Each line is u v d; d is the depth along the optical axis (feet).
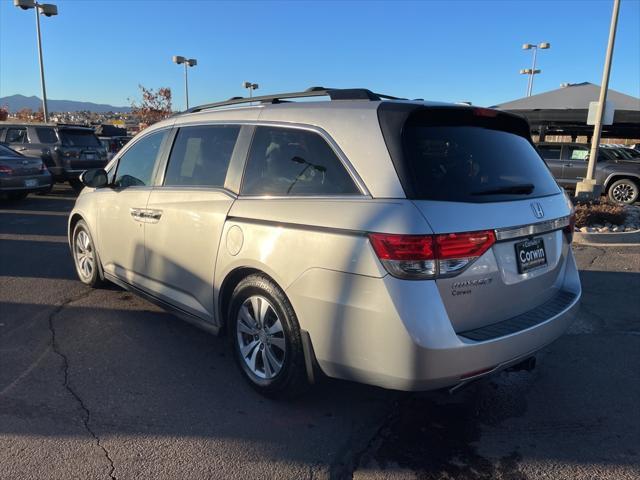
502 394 11.14
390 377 8.18
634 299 17.37
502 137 10.36
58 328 14.25
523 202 9.38
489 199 8.82
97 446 9.04
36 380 11.34
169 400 10.63
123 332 14.06
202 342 13.52
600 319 15.53
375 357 8.24
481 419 10.15
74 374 11.65
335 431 9.66
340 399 10.79
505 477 8.45
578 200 34.09
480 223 8.38
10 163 38.68
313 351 9.25
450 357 8.03
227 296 11.32
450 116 9.55
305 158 9.77
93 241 16.40
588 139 78.23
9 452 8.81
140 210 13.60
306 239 9.07
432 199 8.21
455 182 8.64
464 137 9.50
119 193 14.80
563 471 8.60
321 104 10.03
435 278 7.98
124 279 14.94
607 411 10.51
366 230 8.25
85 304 16.16
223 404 10.50
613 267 21.54
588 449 9.21
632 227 29.09
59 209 38.14
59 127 46.91
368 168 8.71
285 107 10.62
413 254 7.85
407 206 8.08
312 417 10.10
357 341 8.43
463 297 8.31
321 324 8.90
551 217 9.89
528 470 8.62
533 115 50.21
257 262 9.92
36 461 8.59
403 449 9.16
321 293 8.82
